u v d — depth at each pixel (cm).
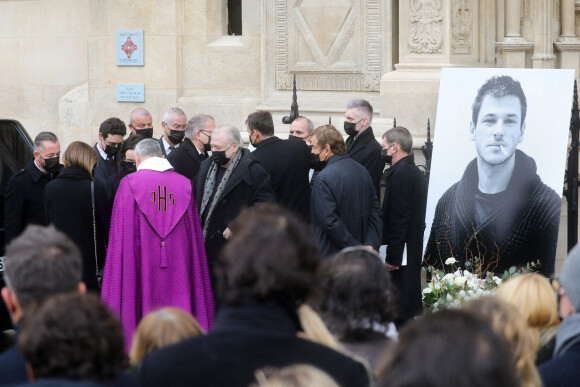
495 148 795
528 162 786
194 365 279
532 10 945
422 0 952
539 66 941
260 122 764
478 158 802
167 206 673
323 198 682
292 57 1062
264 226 285
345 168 693
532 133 788
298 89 1066
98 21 1166
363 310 340
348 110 817
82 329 243
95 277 716
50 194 704
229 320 284
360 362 287
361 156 816
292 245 283
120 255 666
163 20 1137
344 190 687
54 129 1340
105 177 820
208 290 693
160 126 1152
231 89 1123
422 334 194
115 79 1166
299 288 282
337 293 342
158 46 1141
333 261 351
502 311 288
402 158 750
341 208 688
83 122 1200
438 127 822
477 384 187
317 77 1051
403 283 748
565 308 328
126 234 666
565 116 780
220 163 708
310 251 286
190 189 685
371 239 706
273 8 1066
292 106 938
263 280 279
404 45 969
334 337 339
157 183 674
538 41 943
